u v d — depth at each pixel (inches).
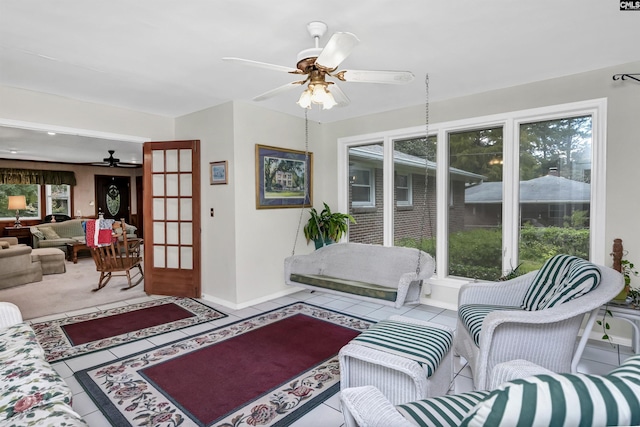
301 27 89.6
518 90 136.3
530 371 54.4
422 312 153.3
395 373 71.3
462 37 96.0
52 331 130.3
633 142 114.2
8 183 313.1
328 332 130.7
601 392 28.2
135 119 171.6
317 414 80.7
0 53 105.2
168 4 78.6
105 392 89.0
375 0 77.2
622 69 115.5
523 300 98.7
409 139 172.7
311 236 189.3
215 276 168.2
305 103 86.0
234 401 85.6
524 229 140.5
